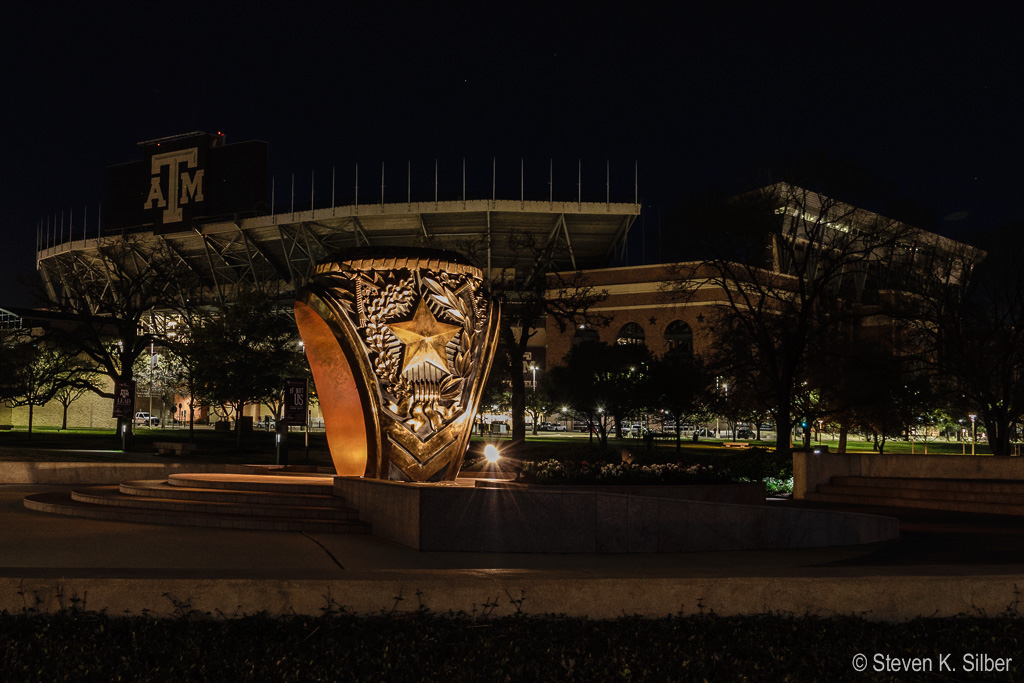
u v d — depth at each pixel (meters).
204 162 119.75
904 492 24.09
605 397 65.62
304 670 6.02
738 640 6.88
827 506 23.25
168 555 11.67
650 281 98.25
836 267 39.03
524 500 13.45
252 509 15.55
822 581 7.70
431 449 17.89
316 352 19.72
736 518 14.41
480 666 6.25
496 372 72.94
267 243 120.25
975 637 7.22
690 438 93.69
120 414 39.41
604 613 7.42
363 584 7.14
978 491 22.64
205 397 51.22
